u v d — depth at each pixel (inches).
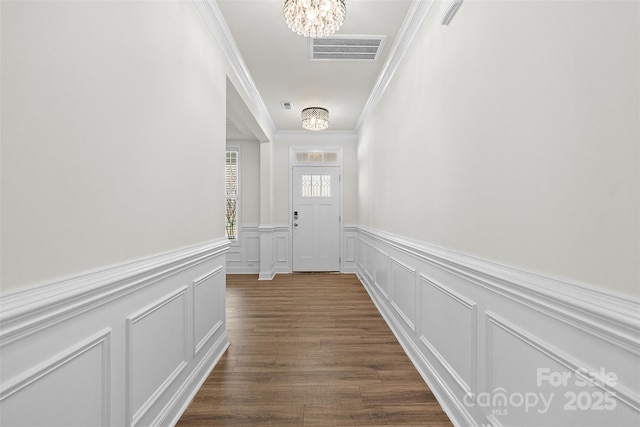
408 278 102.8
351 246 239.5
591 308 34.7
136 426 54.2
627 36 31.6
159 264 59.2
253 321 133.3
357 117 198.1
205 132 88.0
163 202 64.4
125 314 51.4
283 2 85.4
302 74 136.3
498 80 53.5
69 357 39.7
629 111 31.4
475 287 60.5
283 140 236.8
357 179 234.1
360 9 92.1
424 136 88.5
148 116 58.8
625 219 32.0
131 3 53.6
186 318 75.1
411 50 99.7
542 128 43.4
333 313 144.2
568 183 39.0
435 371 80.2
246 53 118.2
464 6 65.4
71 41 40.5
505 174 51.7
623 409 32.7
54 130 38.0
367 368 92.4
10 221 32.8
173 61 69.0
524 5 46.9
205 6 85.5
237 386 82.7
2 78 31.9
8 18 32.5
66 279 39.6
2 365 32.1
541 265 43.7
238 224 240.7
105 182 47.0
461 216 66.7
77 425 41.5
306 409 73.0
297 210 239.1
